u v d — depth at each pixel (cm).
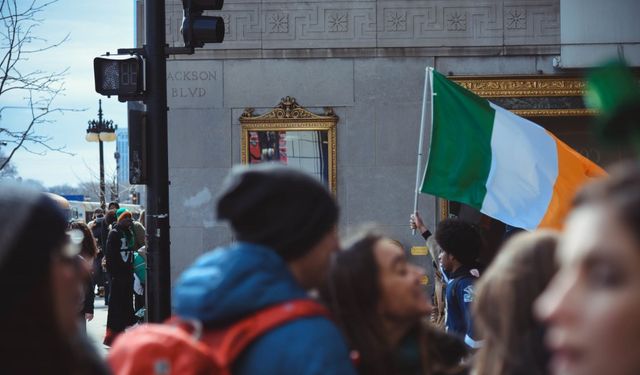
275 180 300
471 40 1562
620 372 109
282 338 275
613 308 109
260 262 290
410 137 1563
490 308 338
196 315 287
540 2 1552
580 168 949
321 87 1572
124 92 945
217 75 1573
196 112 1573
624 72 135
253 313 283
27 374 183
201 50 1573
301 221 298
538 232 347
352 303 360
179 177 1573
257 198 297
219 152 1573
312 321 281
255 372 275
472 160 974
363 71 1570
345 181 1565
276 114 1566
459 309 671
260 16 1573
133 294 1694
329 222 305
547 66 1552
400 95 1566
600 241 112
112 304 1512
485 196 962
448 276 711
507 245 353
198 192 1572
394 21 1570
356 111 1566
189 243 1568
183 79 1576
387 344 357
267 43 1572
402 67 1566
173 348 264
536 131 966
